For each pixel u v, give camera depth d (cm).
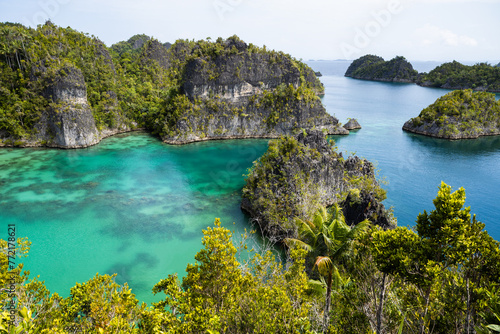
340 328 1734
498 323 1206
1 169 7538
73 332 1839
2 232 4650
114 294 1881
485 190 7081
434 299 1563
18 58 9950
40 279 3600
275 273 2238
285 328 1456
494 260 1309
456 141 11706
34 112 9494
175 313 2147
